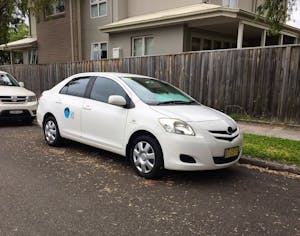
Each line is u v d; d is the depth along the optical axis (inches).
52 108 273.1
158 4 687.7
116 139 217.2
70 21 813.9
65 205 157.2
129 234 131.4
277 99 352.2
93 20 796.0
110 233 131.7
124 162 233.0
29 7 764.0
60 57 869.8
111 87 233.0
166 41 608.4
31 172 206.4
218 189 184.9
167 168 187.5
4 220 140.6
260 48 357.7
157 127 189.8
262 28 571.8
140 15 725.3
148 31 638.5
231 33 672.4
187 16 532.7
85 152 260.1
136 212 151.8
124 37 689.6
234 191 182.5
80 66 562.6
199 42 624.7
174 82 437.4
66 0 818.2
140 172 201.2
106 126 223.3
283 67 343.6
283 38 740.7
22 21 781.9
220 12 492.1
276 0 347.6
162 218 146.4
